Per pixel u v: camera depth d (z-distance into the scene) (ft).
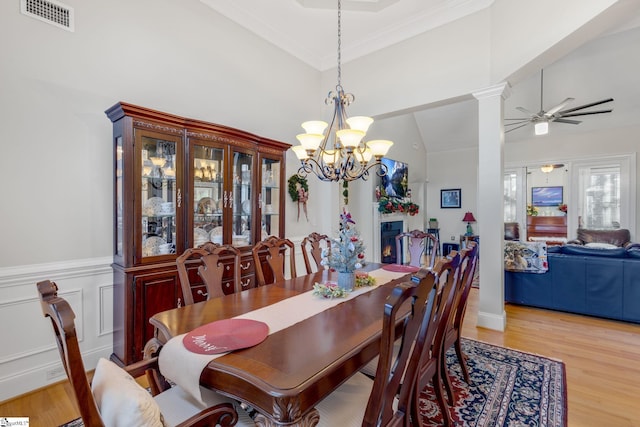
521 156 23.43
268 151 11.12
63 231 7.47
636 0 6.34
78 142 7.68
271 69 12.76
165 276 8.00
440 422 6.00
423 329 4.06
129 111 7.36
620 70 16.26
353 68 13.96
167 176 8.36
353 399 4.45
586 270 11.55
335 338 4.38
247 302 6.02
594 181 20.95
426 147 27.53
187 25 9.92
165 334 4.67
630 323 10.98
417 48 12.03
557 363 8.21
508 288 13.12
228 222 9.62
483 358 8.52
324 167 8.35
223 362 3.75
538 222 23.30
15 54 6.78
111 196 8.18
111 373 2.93
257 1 10.72
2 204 6.68
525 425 5.91
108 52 8.17
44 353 7.18
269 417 3.34
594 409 6.37
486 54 10.44
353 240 6.82
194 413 4.09
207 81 10.50
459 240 26.48
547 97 18.90
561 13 7.74
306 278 8.04
